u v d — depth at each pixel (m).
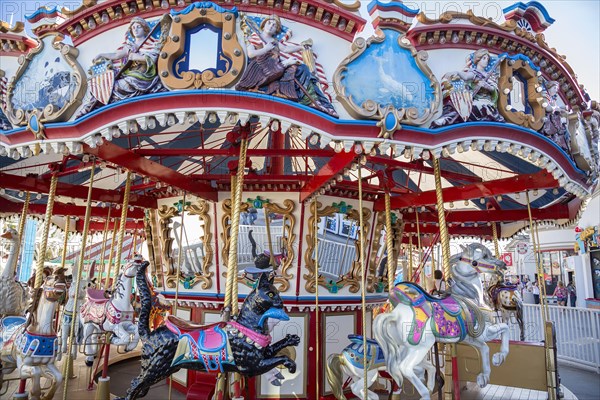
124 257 14.98
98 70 4.04
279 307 4.22
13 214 8.95
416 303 4.74
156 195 7.75
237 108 3.81
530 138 4.49
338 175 5.42
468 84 4.29
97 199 7.45
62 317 8.02
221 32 3.90
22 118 4.27
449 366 5.63
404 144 4.02
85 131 4.09
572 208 7.74
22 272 14.12
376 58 4.04
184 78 3.80
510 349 6.46
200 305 7.00
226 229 6.91
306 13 3.97
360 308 7.26
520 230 10.02
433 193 7.11
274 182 6.73
